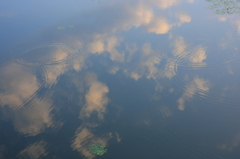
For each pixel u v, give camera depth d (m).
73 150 10.60
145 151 10.30
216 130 11.03
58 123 12.16
